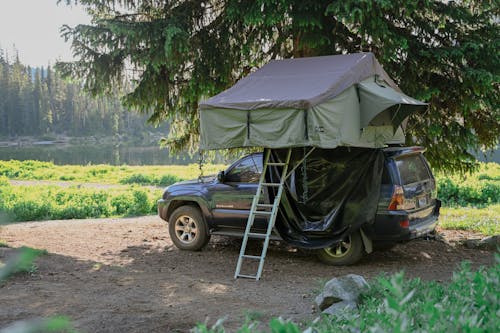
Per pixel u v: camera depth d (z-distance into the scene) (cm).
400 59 1078
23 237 1154
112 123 14650
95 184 2822
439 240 1101
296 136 778
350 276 612
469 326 179
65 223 1414
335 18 1099
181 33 1050
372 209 851
